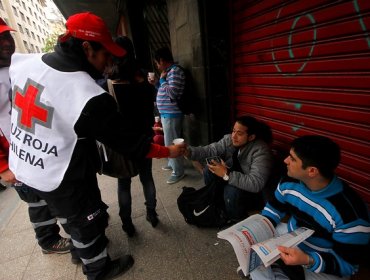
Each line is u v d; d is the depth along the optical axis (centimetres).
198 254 196
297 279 121
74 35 120
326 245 124
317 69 172
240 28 255
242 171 209
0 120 165
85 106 116
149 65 623
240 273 172
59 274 193
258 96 248
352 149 161
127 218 214
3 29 158
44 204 195
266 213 151
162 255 199
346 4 143
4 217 284
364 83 143
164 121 304
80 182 140
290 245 114
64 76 120
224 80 295
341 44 151
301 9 174
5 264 208
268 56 219
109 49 128
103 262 170
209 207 213
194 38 296
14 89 132
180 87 286
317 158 107
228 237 131
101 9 752
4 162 169
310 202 122
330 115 170
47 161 126
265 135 204
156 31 577
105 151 167
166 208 259
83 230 150
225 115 310
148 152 147
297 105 198
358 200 113
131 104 182
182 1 316
